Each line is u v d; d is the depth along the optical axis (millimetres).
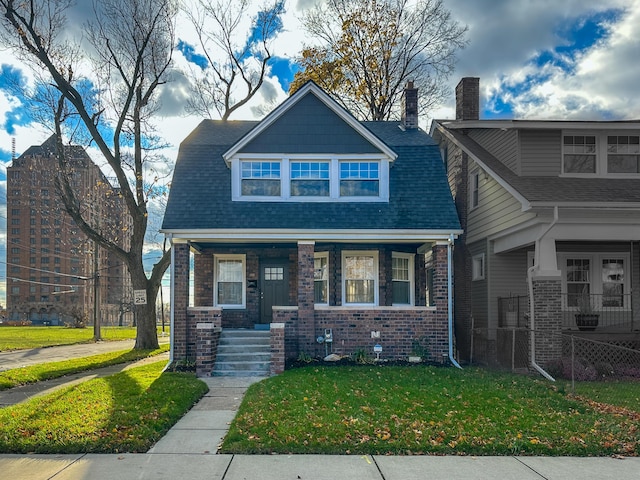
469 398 9977
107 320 91688
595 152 16750
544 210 13719
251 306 17500
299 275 15070
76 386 11414
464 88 20859
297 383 11305
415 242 16109
